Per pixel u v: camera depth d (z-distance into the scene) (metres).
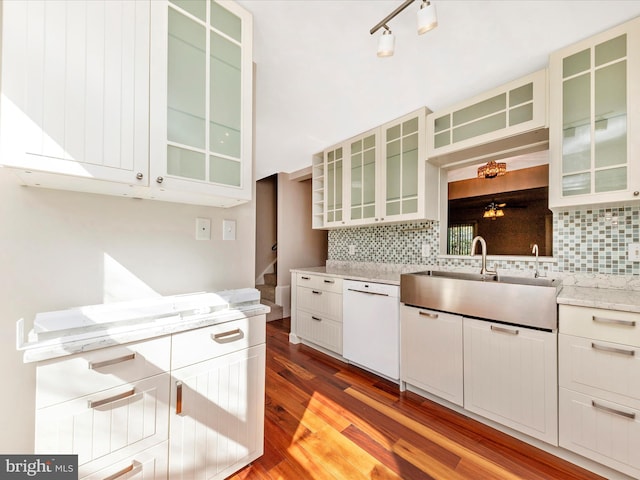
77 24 0.85
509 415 1.53
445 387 1.80
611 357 1.24
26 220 0.97
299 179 4.41
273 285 4.87
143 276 1.23
